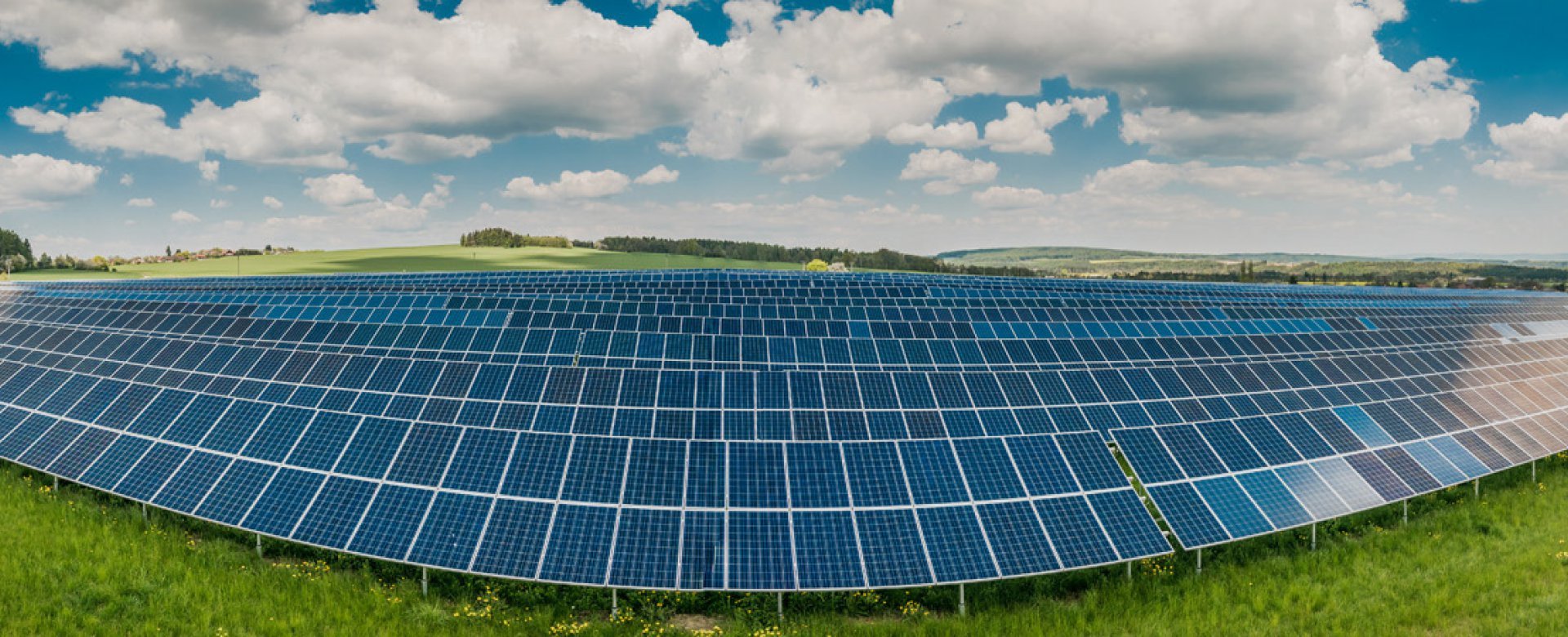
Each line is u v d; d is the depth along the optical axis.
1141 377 39.75
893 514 27.89
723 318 47.22
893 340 45.12
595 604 26.33
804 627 25.09
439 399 34.31
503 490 28.16
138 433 34.16
